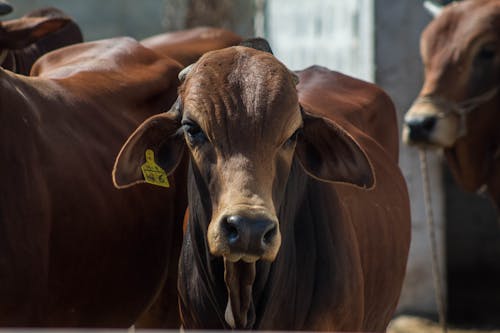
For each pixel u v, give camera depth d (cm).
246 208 940
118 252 1286
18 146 1175
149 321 1435
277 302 1095
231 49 1054
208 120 1000
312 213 1132
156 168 1084
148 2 3575
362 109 1461
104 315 1295
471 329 2288
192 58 1752
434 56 1923
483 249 2644
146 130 1066
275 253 948
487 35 1889
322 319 1115
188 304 1151
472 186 1969
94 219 1246
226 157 988
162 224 1351
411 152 2277
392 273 1305
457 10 1931
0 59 1427
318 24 2555
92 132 1298
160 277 1367
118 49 1488
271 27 2791
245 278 1024
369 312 1257
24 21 1426
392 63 2248
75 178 1234
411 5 2236
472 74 1898
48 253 1189
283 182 1024
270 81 1015
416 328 2222
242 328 1052
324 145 1086
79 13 3547
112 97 1370
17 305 1148
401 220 1353
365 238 1229
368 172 1066
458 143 1936
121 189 1295
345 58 2416
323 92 1465
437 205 2289
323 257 1121
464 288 2577
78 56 1484
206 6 2631
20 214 1152
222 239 943
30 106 1226
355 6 2345
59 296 1220
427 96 1903
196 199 1075
